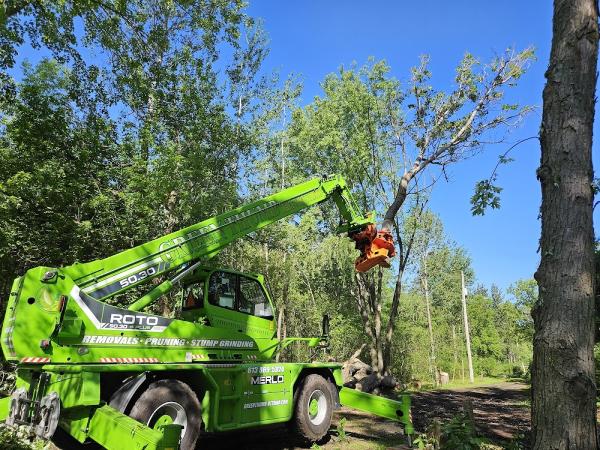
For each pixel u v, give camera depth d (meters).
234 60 17.92
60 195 12.79
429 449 6.22
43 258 13.38
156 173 12.17
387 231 8.42
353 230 9.30
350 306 26.98
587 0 4.05
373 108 18.86
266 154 20.89
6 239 12.15
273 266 24.16
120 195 12.95
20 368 6.30
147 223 13.38
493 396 17.92
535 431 3.58
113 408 5.60
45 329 5.60
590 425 3.40
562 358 3.50
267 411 7.39
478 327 48.50
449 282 47.44
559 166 3.85
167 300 12.79
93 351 5.93
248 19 15.67
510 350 52.56
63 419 5.73
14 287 6.01
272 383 7.55
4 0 9.48
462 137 15.16
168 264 7.16
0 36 11.76
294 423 7.85
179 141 14.41
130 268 6.77
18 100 13.09
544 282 3.74
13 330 5.47
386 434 8.71
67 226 12.91
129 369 5.98
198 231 7.66
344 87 19.09
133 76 13.43
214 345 7.31
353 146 19.14
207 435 8.23
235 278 8.18
